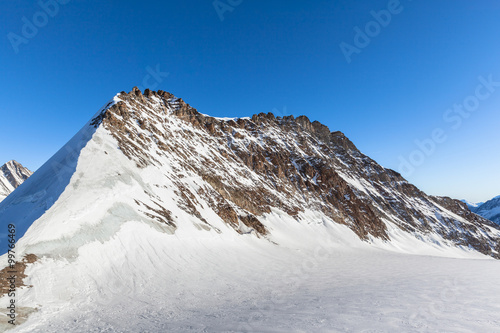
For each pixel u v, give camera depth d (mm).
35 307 17344
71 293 20031
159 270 28078
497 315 17031
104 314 18469
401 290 25328
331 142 164250
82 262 23281
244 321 16875
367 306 19469
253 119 126750
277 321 16562
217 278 29844
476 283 28906
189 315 18812
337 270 40406
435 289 25656
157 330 15922
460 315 17109
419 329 14641
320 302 21234
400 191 154875
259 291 26281
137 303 20875
